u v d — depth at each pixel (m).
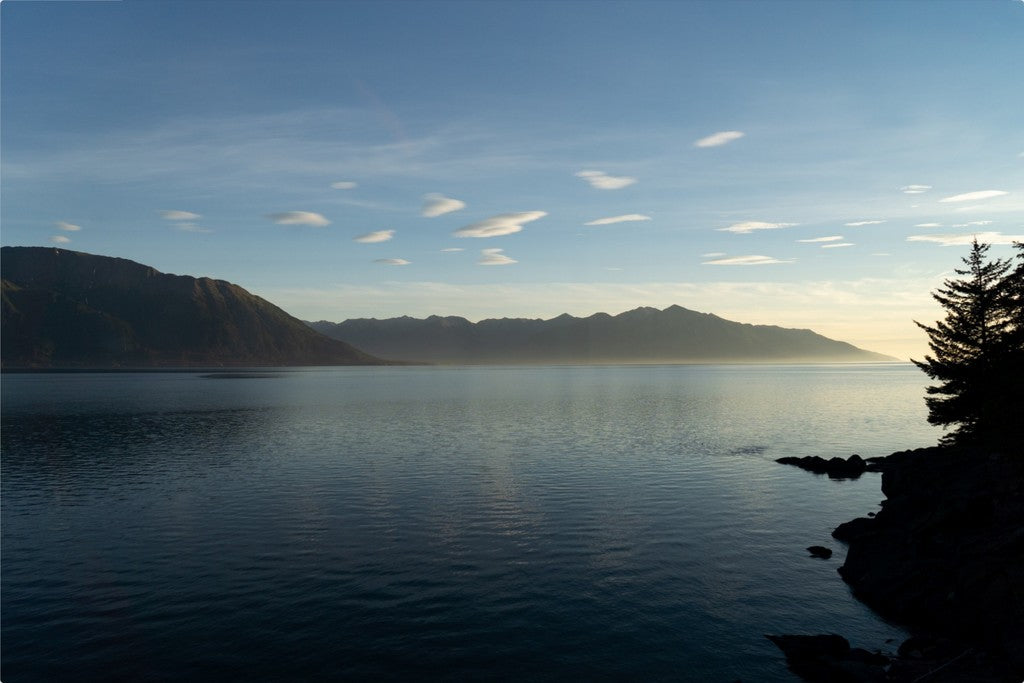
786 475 61.47
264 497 51.31
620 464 67.56
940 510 35.56
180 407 150.00
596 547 37.94
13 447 82.06
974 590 26.80
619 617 28.03
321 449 79.06
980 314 45.50
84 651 25.00
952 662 22.78
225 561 35.34
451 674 23.27
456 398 186.75
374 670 23.55
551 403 164.25
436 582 32.16
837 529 41.06
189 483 57.34
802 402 164.62
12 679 22.95
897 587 29.66
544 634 26.38
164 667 23.80
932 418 47.41
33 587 31.52
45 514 46.03
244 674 23.30
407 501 49.75
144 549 37.53
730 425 108.12
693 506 48.47
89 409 143.75
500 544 38.50
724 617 28.09
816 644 25.05
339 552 36.91
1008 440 35.22
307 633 26.42
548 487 55.19
